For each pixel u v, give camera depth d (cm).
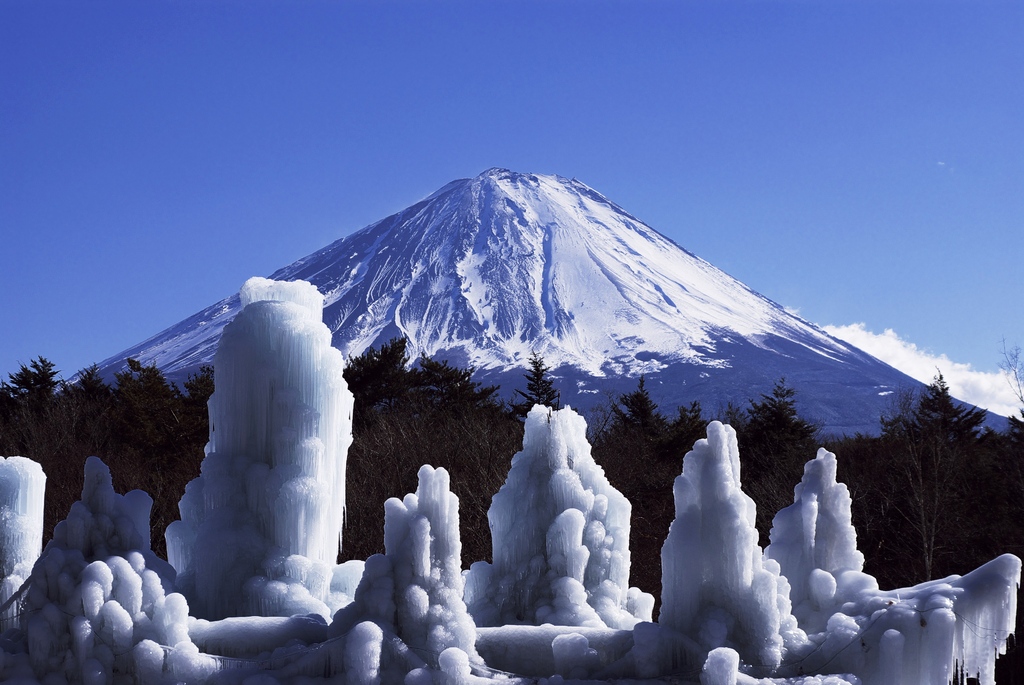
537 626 1241
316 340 1430
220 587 1340
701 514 1218
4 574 1315
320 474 1402
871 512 4256
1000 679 3012
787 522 1354
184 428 5362
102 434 5172
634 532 4200
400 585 1163
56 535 1178
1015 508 4031
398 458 4434
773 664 1171
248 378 1401
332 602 1384
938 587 1219
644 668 1148
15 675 1107
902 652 1177
